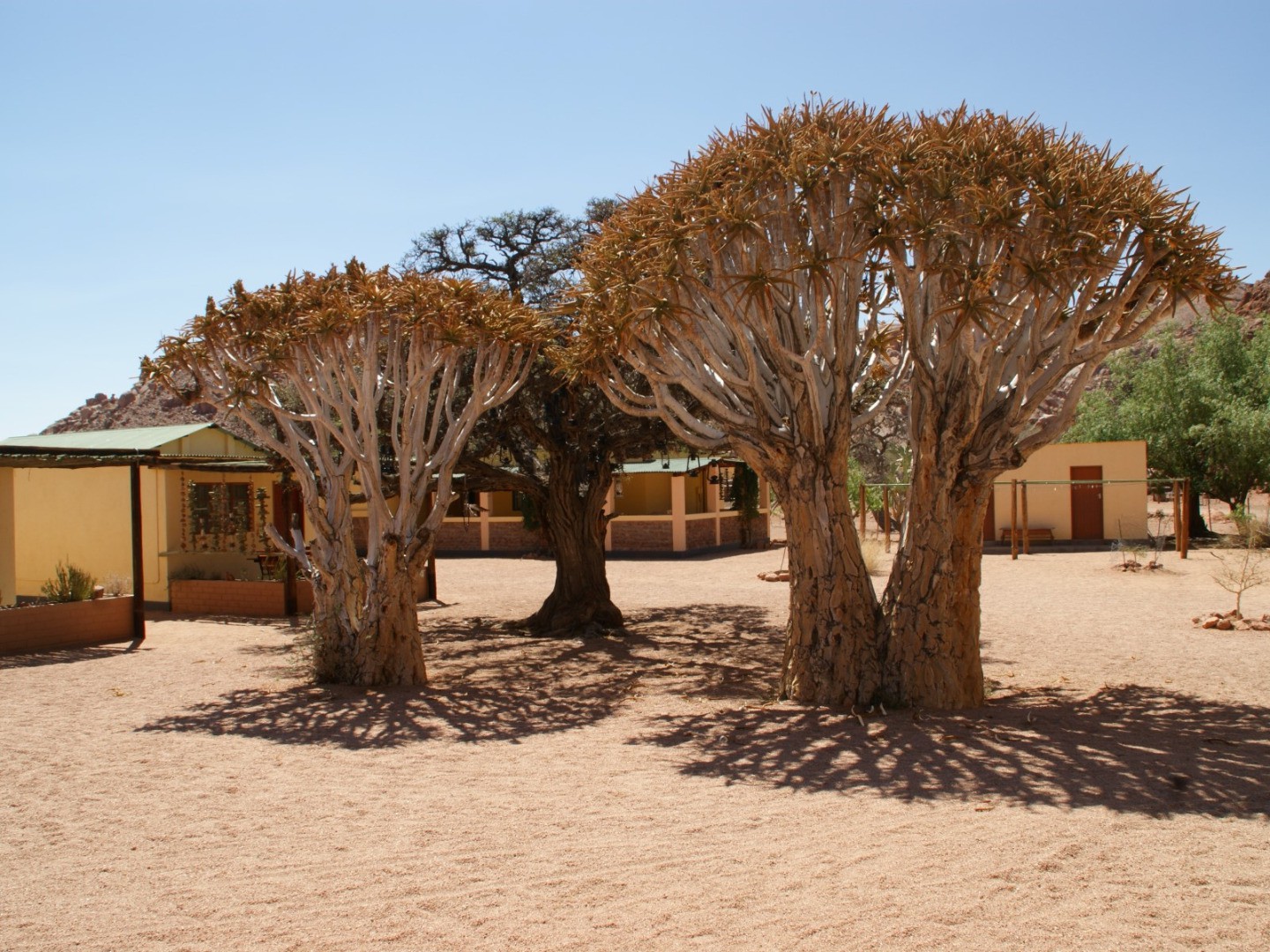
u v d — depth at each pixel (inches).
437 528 440.8
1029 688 391.5
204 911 179.2
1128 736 293.1
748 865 194.1
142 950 162.6
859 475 1301.7
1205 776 247.1
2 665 486.6
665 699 390.6
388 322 433.7
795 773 263.6
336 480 432.1
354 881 192.5
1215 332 1250.6
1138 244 327.3
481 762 291.1
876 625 351.9
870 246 311.9
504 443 621.0
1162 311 325.7
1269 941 153.8
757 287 314.8
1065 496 1143.6
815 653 354.0
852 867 189.9
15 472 786.2
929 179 314.7
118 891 190.2
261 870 200.2
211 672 463.2
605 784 262.4
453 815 235.9
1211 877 179.9
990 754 273.7
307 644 475.5
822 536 350.9
